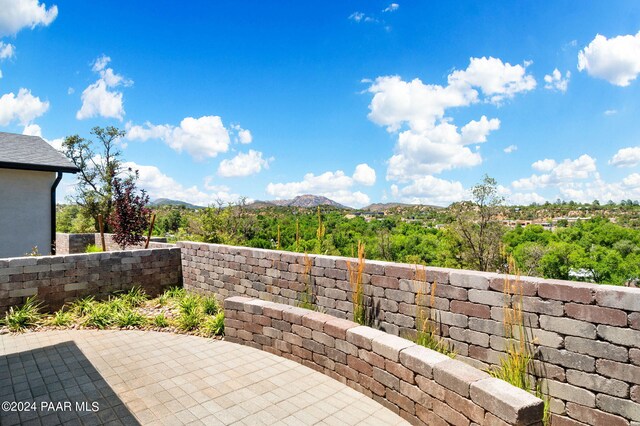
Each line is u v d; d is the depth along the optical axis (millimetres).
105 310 6859
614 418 3238
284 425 3428
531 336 3736
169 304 7773
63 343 5578
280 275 6723
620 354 3205
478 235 22141
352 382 4184
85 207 24484
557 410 3564
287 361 4945
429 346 4508
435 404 3229
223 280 7945
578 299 3438
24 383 4238
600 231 37438
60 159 11906
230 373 4551
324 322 4555
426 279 4676
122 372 4555
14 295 6746
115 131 26609
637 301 3115
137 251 8391
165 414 3592
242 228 18641
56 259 7223
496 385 2863
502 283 3979
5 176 10594
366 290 5395
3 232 10570
